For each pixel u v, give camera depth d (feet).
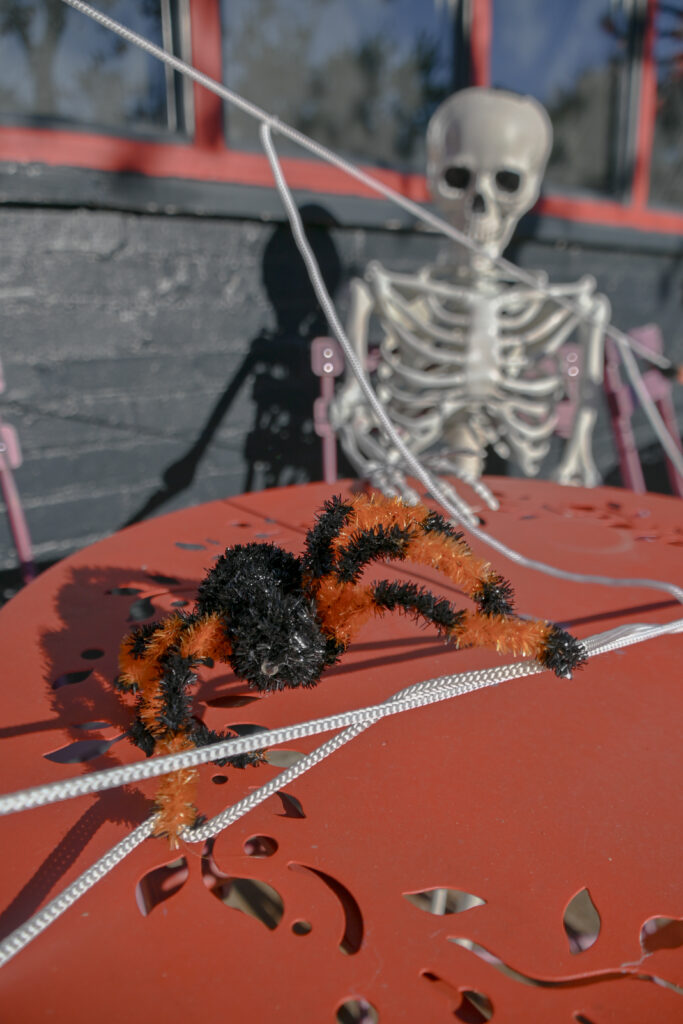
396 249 4.66
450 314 3.62
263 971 0.94
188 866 1.11
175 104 3.92
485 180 3.50
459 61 4.66
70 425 3.84
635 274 5.72
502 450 3.90
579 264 5.37
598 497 2.78
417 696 1.16
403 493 2.54
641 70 5.29
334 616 1.31
